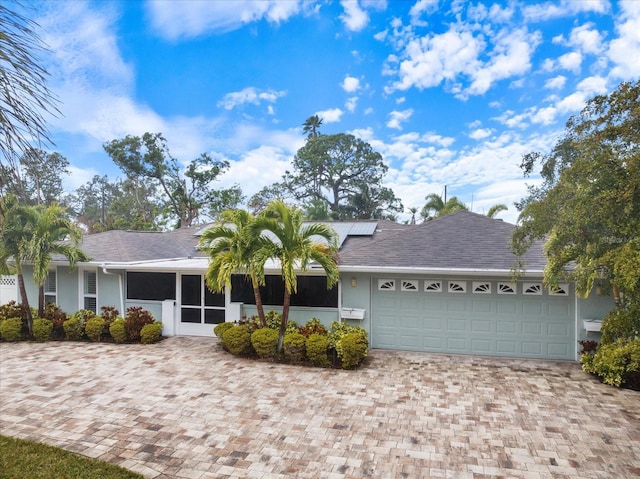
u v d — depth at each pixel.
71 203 57.59
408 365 10.85
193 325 14.47
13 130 3.12
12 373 10.28
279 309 13.40
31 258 13.33
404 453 6.27
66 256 14.21
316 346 10.71
